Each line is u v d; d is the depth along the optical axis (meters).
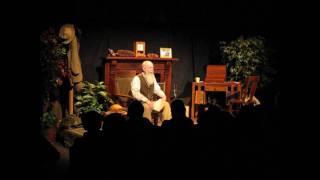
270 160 3.01
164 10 7.66
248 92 7.85
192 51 8.22
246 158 3.01
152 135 3.23
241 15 8.12
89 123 3.01
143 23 7.78
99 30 7.48
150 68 6.61
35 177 3.16
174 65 8.11
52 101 6.61
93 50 7.46
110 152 2.96
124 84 7.01
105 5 7.25
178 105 3.42
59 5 6.89
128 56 7.23
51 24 6.82
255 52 7.77
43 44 5.91
